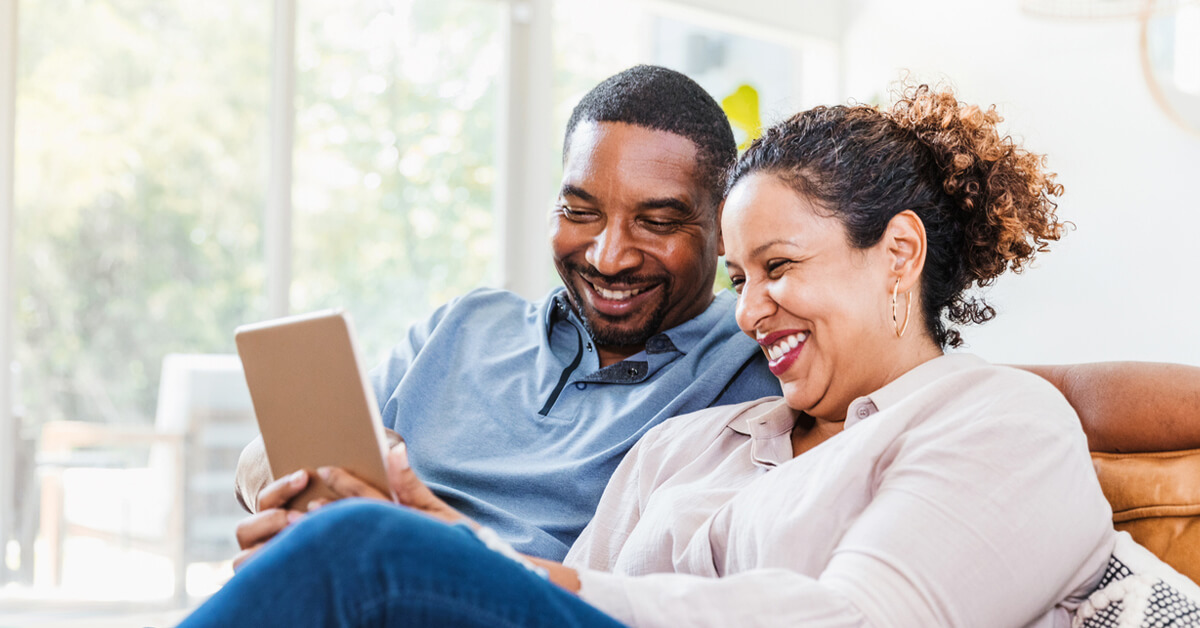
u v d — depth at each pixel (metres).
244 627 0.72
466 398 1.58
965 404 1.00
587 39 4.07
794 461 1.06
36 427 3.04
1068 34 4.01
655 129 1.48
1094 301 3.88
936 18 4.49
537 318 1.67
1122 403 1.16
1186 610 0.95
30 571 2.99
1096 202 3.90
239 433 3.34
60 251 3.09
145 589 3.15
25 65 3.04
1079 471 0.95
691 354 1.51
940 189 1.16
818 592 0.82
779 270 1.12
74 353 3.11
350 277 3.54
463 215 3.75
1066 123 4.01
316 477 0.98
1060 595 0.96
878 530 0.87
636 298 1.52
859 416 1.09
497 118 3.81
